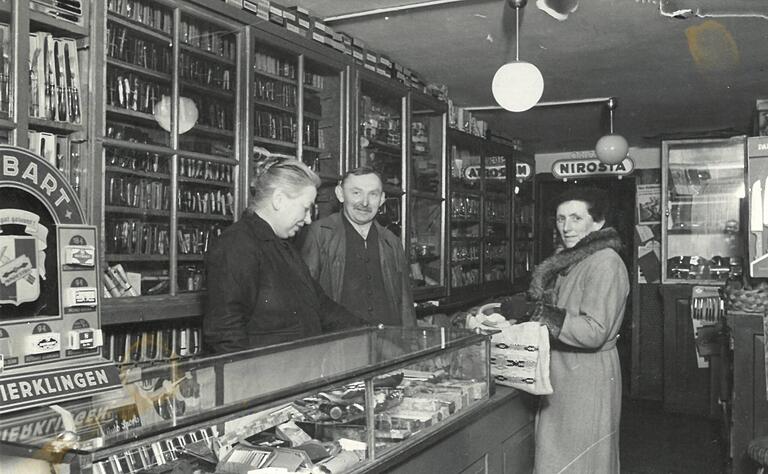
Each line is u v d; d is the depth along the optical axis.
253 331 2.38
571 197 3.13
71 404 1.61
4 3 2.13
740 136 6.38
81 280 2.01
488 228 6.61
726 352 4.38
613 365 2.99
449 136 5.43
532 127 6.98
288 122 3.56
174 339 2.99
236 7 3.07
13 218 1.86
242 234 2.39
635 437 5.33
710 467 4.50
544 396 3.10
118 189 2.66
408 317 3.58
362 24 3.94
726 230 6.38
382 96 4.57
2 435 1.29
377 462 1.89
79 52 2.44
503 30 4.01
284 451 1.72
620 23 3.83
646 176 7.64
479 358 2.72
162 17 2.83
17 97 2.14
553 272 3.16
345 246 3.40
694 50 4.32
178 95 2.84
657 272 7.21
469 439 2.51
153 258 2.78
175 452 1.61
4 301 1.83
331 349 2.24
